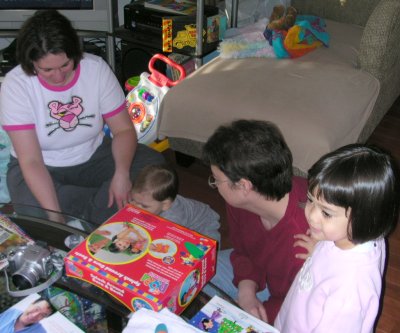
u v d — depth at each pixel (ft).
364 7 8.16
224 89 6.14
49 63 4.10
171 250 2.88
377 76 6.73
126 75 8.27
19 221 3.68
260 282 3.87
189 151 6.83
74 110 4.82
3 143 5.99
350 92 6.17
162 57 6.91
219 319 2.70
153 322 2.48
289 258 3.46
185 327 2.48
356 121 6.07
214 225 5.24
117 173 4.90
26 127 4.58
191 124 6.19
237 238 3.89
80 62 4.72
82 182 5.30
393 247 5.90
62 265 3.12
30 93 4.55
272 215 3.41
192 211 5.10
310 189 2.60
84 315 2.94
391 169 2.50
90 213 4.86
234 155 3.05
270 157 3.04
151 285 2.63
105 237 2.97
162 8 7.64
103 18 8.13
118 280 2.66
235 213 3.73
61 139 4.93
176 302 2.72
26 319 2.69
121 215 3.17
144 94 6.94
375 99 6.49
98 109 5.00
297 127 5.52
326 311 2.58
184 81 6.42
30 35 3.99
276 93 5.98
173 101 6.25
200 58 7.22
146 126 6.93
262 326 2.67
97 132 5.15
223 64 6.82
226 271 4.06
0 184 5.81
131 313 2.74
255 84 6.19
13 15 8.00
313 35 7.18
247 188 3.15
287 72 6.47
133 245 2.90
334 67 6.63
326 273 2.72
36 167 4.55
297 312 2.97
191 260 2.80
